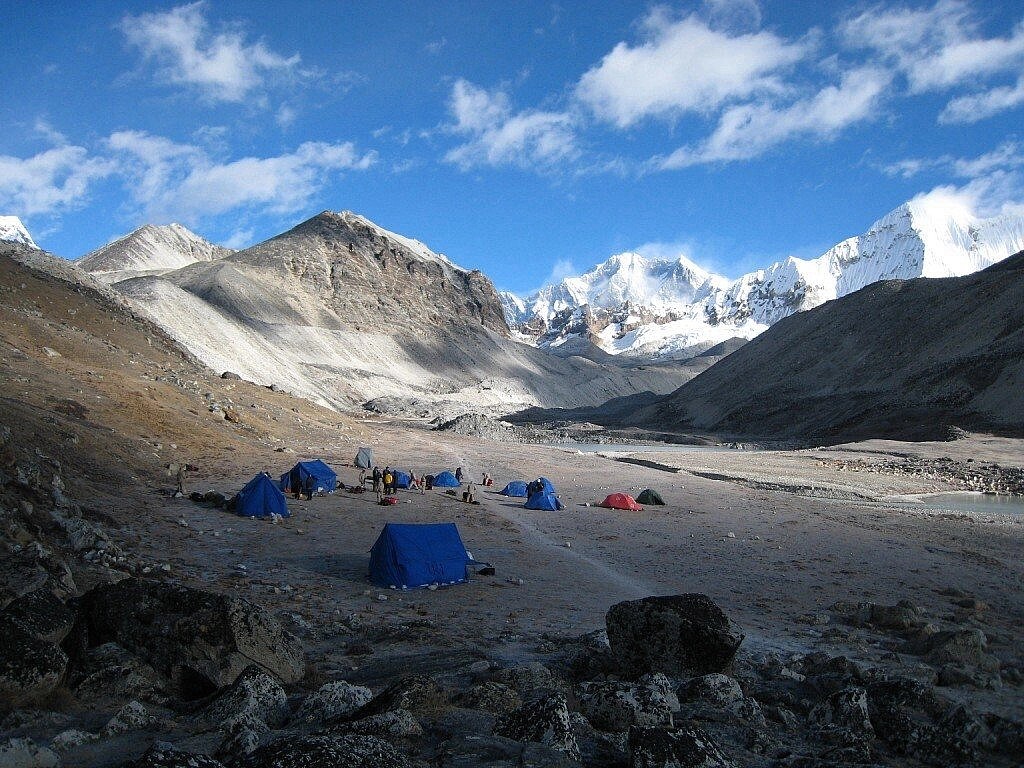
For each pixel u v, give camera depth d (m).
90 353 59.31
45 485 22.98
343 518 34.44
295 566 24.67
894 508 49.97
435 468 61.22
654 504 45.81
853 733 10.55
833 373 158.12
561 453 90.25
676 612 13.35
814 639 18.48
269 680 10.27
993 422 101.88
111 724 8.74
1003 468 71.12
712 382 196.75
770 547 32.75
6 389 40.72
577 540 33.03
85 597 11.59
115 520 25.92
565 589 23.86
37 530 18.73
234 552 25.47
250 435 58.16
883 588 25.80
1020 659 17.09
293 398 88.88
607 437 140.75
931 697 11.59
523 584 24.23
